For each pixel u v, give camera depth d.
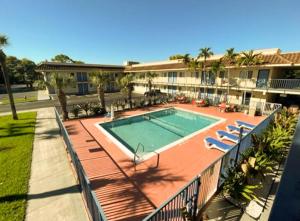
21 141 12.20
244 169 6.38
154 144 13.06
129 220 5.59
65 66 40.09
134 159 8.80
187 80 31.39
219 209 5.86
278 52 21.64
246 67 21.64
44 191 7.07
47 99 33.75
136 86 46.16
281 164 8.34
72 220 5.69
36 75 65.00
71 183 7.54
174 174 8.20
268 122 11.29
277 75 22.52
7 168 8.73
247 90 22.20
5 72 17.17
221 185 6.65
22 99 34.41
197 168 8.74
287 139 8.91
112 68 48.59
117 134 15.00
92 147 11.13
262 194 6.54
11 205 6.29
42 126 15.80
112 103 21.84
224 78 25.41
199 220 5.38
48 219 5.73
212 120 18.80
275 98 24.48
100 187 7.25
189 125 17.48
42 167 8.85
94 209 4.37
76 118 18.25
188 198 4.77
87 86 41.94
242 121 16.92
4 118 19.02
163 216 4.02
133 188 7.19
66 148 10.20
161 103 26.69
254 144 8.26
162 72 36.50
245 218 5.52
